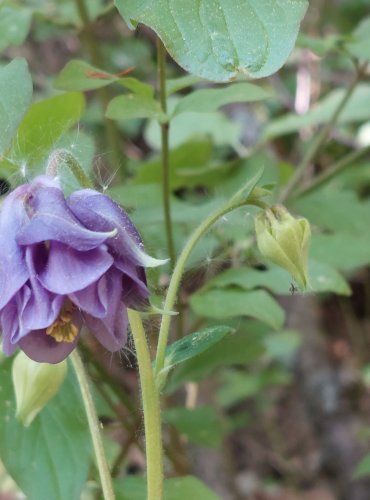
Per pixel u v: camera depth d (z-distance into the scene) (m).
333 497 0.37
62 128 0.18
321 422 0.39
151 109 0.19
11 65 0.15
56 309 0.11
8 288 0.11
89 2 0.29
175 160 0.26
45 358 0.12
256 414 0.42
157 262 0.12
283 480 0.39
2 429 0.17
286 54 0.13
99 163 0.23
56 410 0.18
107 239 0.12
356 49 0.22
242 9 0.13
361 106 0.27
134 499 0.18
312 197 0.26
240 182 0.25
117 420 0.24
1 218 0.12
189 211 0.22
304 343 0.41
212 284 0.20
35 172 0.17
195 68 0.13
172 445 0.25
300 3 0.13
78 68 0.19
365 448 0.38
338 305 0.47
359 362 0.43
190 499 0.18
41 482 0.17
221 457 0.34
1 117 0.15
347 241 0.23
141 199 0.23
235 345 0.23
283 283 0.20
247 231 0.22
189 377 0.22
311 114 0.28
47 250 0.12
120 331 0.12
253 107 0.42
